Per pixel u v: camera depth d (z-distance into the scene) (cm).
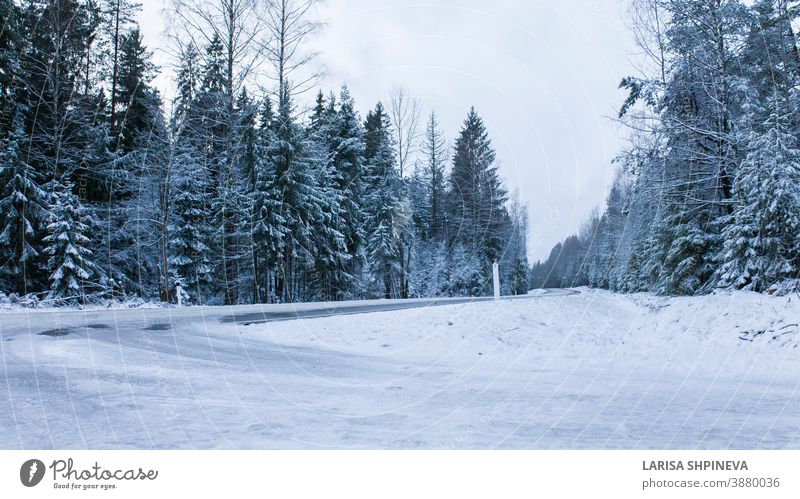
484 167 4156
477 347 872
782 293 1158
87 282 2219
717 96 1692
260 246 2494
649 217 2230
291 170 2525
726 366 736
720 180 1748
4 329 953
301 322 1108
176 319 1190
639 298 2364
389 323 1064
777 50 1767
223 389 527
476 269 3931
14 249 2102
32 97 2397
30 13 2370
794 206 1275
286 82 2009
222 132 2222
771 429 408
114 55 2748
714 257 1886
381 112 3903
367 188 3684
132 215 2484
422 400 496
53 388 516
